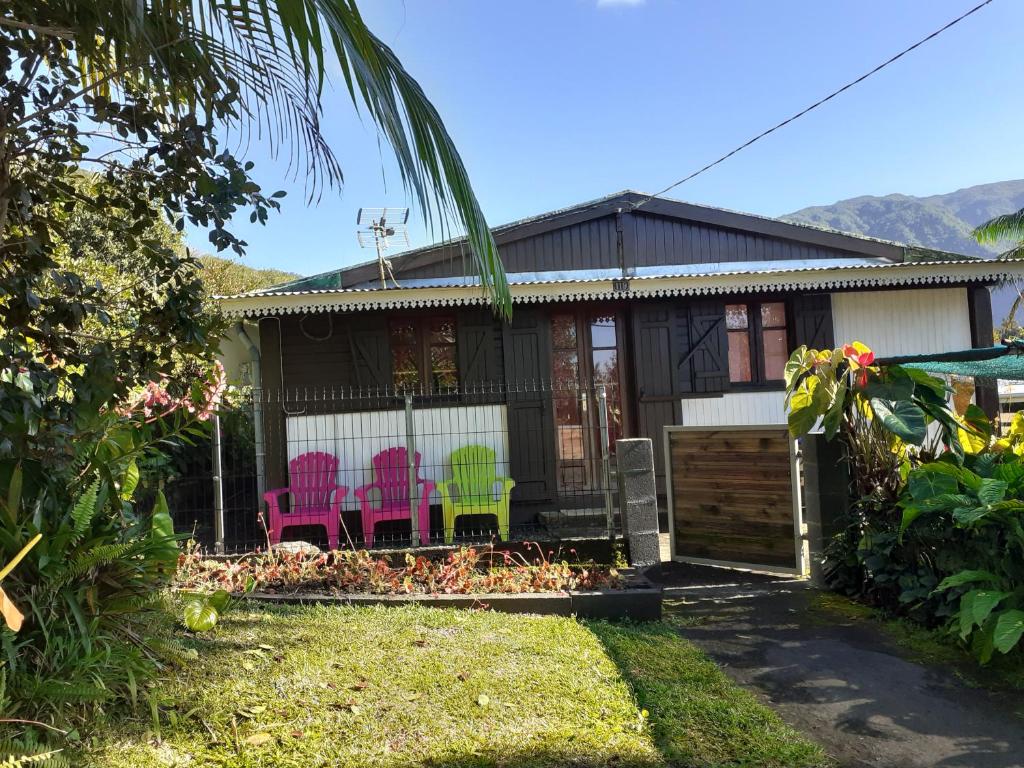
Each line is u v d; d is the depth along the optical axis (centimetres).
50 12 289
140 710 281
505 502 797
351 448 914
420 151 276
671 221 1057
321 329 936
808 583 613
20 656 254
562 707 338
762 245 1070
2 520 265
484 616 460
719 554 687
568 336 992
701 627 503
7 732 228
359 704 316
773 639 472
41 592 267
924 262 980
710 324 993
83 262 403
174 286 345
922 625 479
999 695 376
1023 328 2456
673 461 724
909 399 529
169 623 341
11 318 284
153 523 324
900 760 313
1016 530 410
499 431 941
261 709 299
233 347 1113
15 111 303
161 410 384
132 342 333
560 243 1037
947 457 505
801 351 584
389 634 402
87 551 290
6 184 292
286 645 368
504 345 955
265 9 270
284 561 578
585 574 562
